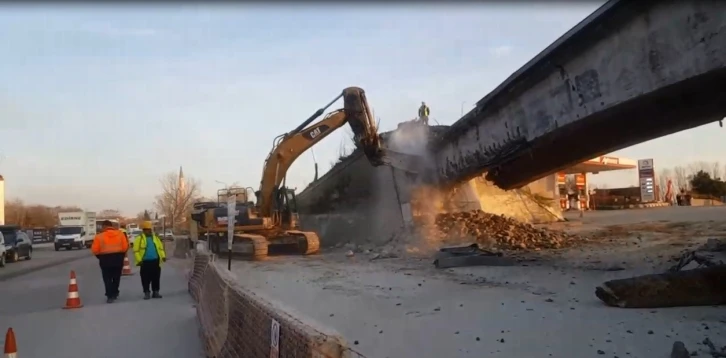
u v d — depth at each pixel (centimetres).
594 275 1538
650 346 782
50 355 969
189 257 3256
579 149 1925
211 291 1052
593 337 845
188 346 1022
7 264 3422
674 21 1192
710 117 1483
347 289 1518
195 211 3491
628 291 1059
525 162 2217
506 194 3600
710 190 6994
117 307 1473
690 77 1166
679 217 3500
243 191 3466
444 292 1391
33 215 10031
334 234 3403
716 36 1105
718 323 891
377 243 2961
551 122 1642
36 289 1952
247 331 640
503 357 774
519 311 1085
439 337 911
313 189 3700
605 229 2966
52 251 5378
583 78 1485
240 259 2722
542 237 2583
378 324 1040
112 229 1602
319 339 394
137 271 2564
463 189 3059
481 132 2120
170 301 1579
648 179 6222
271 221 2917
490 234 2606
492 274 1697
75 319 1305
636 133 1675
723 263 1214
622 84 1345
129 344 1041
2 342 1069
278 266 2280
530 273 1666
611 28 1352
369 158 2792
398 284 1586
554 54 1547
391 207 3091
